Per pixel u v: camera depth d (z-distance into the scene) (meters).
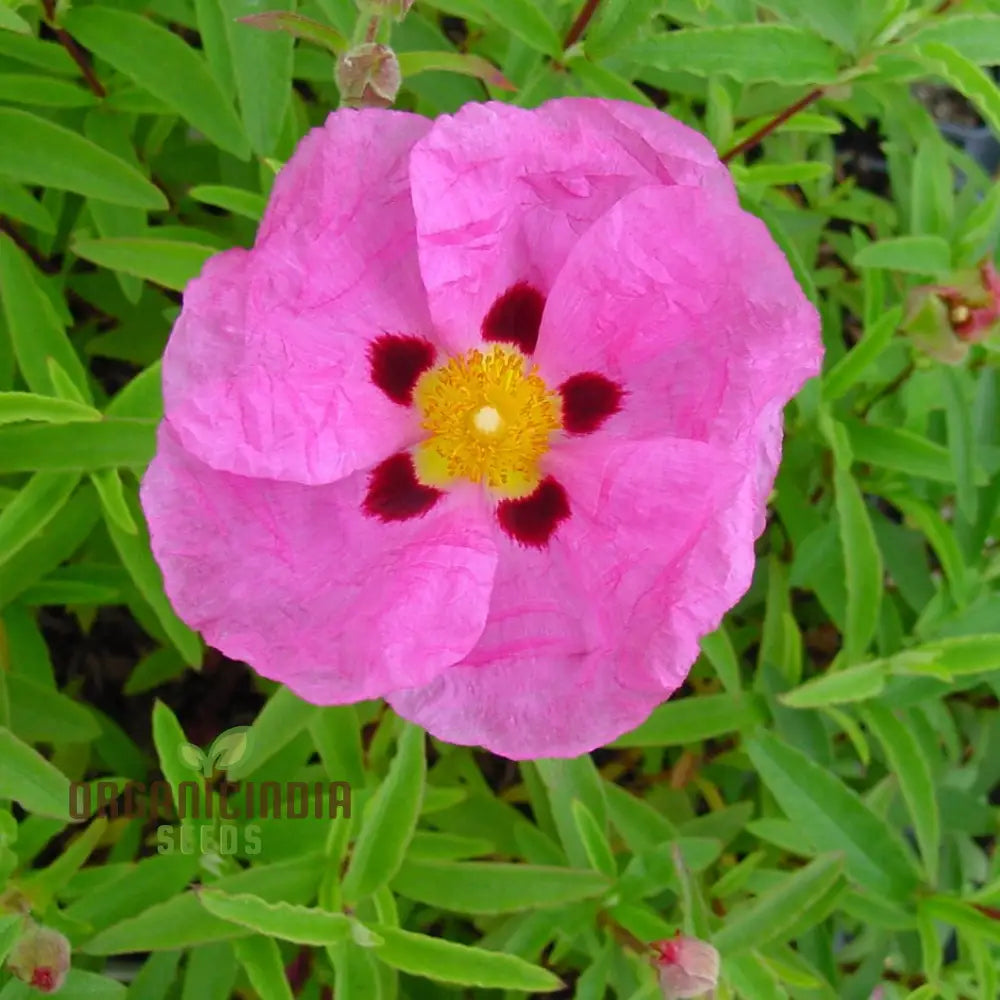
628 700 0.13
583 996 0.16
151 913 0.14
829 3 0.16
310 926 0.14
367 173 0.13
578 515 0.14
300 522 0.13
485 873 0.16
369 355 0.14
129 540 0.17
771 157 0.23
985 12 0.17
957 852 0.19
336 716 0.16
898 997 0.20
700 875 0.19
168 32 0.16
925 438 0.19
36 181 0.16
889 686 0.18
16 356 0.18
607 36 0.16
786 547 0.21
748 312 0.13
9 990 0.15
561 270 0.14
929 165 0.20
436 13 0.21
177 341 0.12
